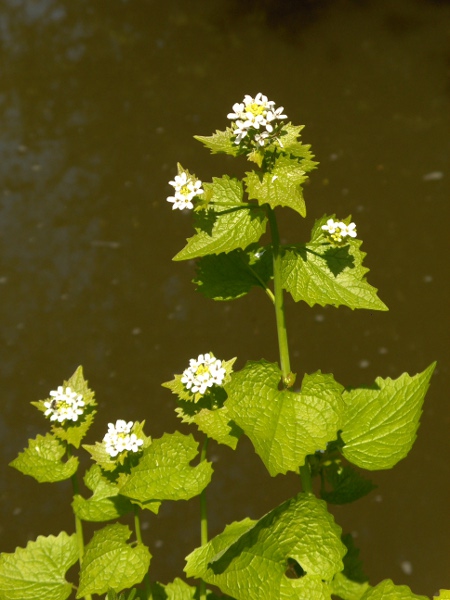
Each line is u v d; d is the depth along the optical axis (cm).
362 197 187
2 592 68
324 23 244
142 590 69
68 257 171
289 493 132
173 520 128
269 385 64
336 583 69
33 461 69
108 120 203
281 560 63
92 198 182
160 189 184
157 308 161
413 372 152
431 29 242
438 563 126
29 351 153
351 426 67
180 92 215
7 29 231
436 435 147
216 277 69
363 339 159
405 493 138
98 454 68
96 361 151
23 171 188
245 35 237
